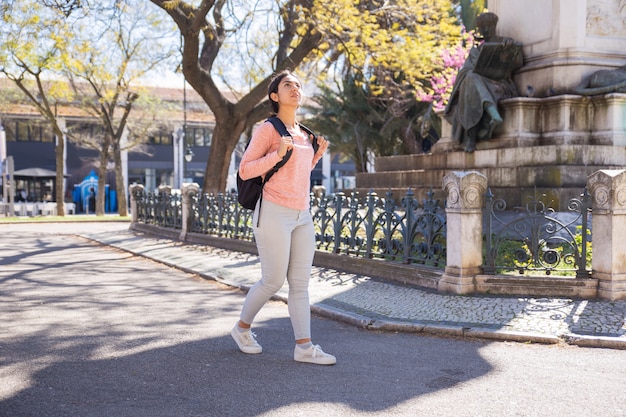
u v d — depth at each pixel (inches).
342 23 624.4
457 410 138.3
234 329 190.2
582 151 401.1
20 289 320.2
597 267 259.8
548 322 218.7
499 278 268.8
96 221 1059.3
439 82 776.3
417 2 695.7
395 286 299.9
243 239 487.5
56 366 173.3
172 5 592.4
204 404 141.9
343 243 373.7
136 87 1210.0
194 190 595.2
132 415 134.8
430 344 202.4
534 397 147.3
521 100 441.7
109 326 227.6
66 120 1765.5
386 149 1173.7
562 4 437.7
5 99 1370.6
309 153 178.1
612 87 420.2
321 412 136.7
